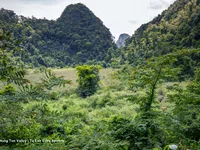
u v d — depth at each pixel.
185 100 2.79
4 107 1.57
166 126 2.27
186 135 2.49
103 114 11.49
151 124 2.26
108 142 2.07
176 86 3.01
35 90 1.66
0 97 1.57
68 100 16.06
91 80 21.66
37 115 1.74
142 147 2.18
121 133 2.29
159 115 2.39
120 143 2.05
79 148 2.16
